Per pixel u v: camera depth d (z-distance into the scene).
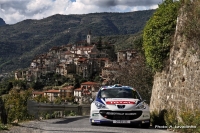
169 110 12.16
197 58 9.92
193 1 11.13
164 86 14.22
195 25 10.23
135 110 10.09
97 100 10.85
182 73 11.27
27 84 128.00
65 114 21.91
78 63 149.62
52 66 160.00
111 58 167.25
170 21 13.81
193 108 9.75
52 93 109.38
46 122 12.86
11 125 10.55
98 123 10.36
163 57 14.41
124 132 8.78
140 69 31.19
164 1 15.05
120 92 11.27
